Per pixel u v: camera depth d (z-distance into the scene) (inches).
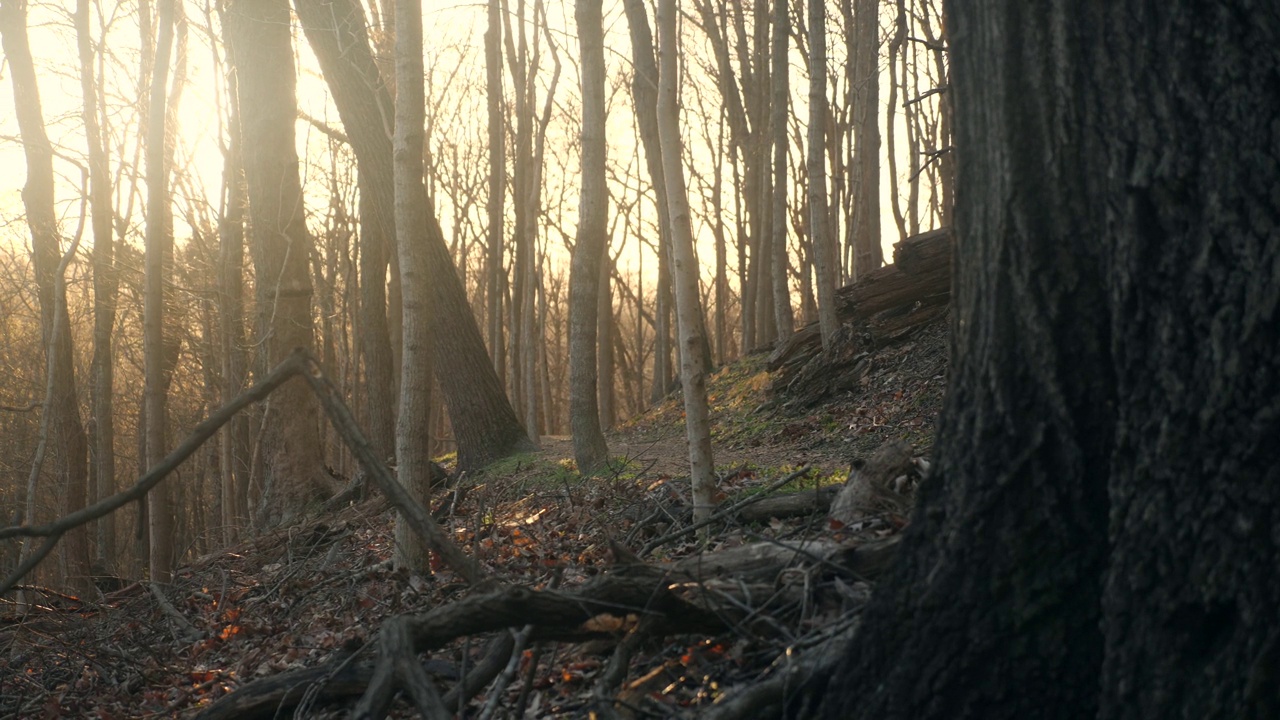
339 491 514.0
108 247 655.8
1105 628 98.3
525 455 522.0
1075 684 101.3
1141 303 98.7
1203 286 94.7
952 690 105.7
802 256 1195.9
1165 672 93.0
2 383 920.3
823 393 585.6
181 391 983.6
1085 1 103.7
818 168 602.2
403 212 284.7
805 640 131.3
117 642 298.0
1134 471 97.8
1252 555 88.9
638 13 471.2
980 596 106.0
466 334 546.6
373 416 545.6
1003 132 109.1
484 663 155.0
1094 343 103.0
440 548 156.5
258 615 313.9
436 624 135.5
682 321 263.9
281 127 506.3
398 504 159.2
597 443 438.9
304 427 516.1
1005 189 108.7
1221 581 90.2
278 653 258.1
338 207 1120.8
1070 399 103.7
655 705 137.6
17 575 141.9
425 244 288.8
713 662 146.4
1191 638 92.4
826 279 616.4
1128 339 99.7
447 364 546.3
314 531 413.7
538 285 1379.2
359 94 461.4
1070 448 103.5
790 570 153.4
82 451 655.1
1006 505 106.4
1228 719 87.6
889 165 933.8
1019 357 107.1
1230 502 90.7
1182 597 92.6
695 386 263.6
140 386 1013.8
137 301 748.6
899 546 117.0
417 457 286.5
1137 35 100.7
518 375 1051.9
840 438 499.5
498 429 540.1
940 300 588.4
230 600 341.4
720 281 1326.3
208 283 783.7
